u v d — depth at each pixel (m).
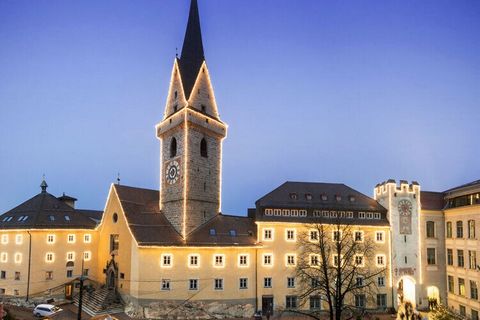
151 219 60.53
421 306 62.78
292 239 60.62
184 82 64.75
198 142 62.38
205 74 67.44
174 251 55.75
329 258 59.59
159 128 67.75
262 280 58.50
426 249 65.06
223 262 57.47
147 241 55.12
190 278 55.69
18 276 62.09
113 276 60.22
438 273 64.69
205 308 55.44
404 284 66.38
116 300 56.34
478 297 56.81
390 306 61.38
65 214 67.50
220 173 66.31
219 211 64.88
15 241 63.66
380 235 63.34
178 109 64.69
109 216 64.38
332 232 61.22
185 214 58.50
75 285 63.78
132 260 55.53
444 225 66.44
